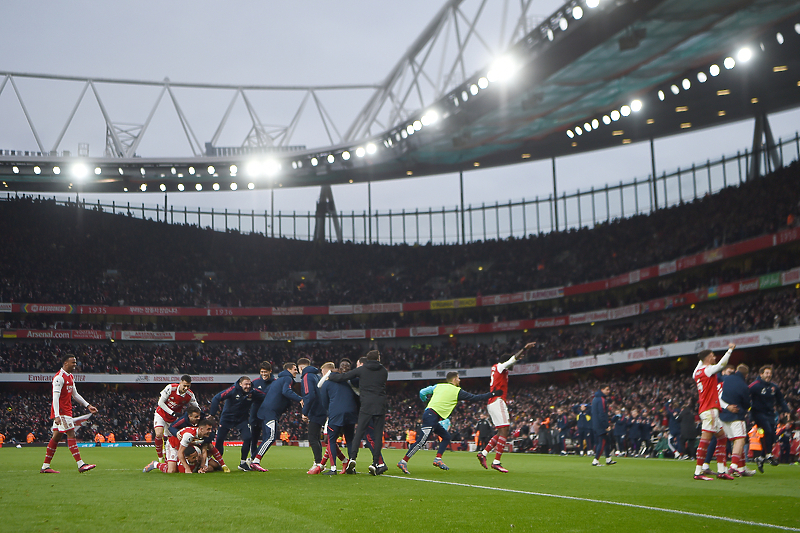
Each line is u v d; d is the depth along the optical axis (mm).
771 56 36875
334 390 13531
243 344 62219
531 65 35406
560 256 60312
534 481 12227
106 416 49469
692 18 31625
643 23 31859
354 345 63625
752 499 9414
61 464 19719
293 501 8734
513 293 58438
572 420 30531
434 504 8516
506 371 15125
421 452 31203
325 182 60688
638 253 52781
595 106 43656
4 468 17297
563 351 52719
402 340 63594
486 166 58062
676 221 52125
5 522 6969
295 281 66500
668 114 47625
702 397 13141
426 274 65375
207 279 63219
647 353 45250
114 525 6793
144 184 58812
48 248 59156
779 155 48688
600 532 6617
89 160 52000
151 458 24984
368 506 8281
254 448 15070
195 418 13969
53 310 55375
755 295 44281
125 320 60281
